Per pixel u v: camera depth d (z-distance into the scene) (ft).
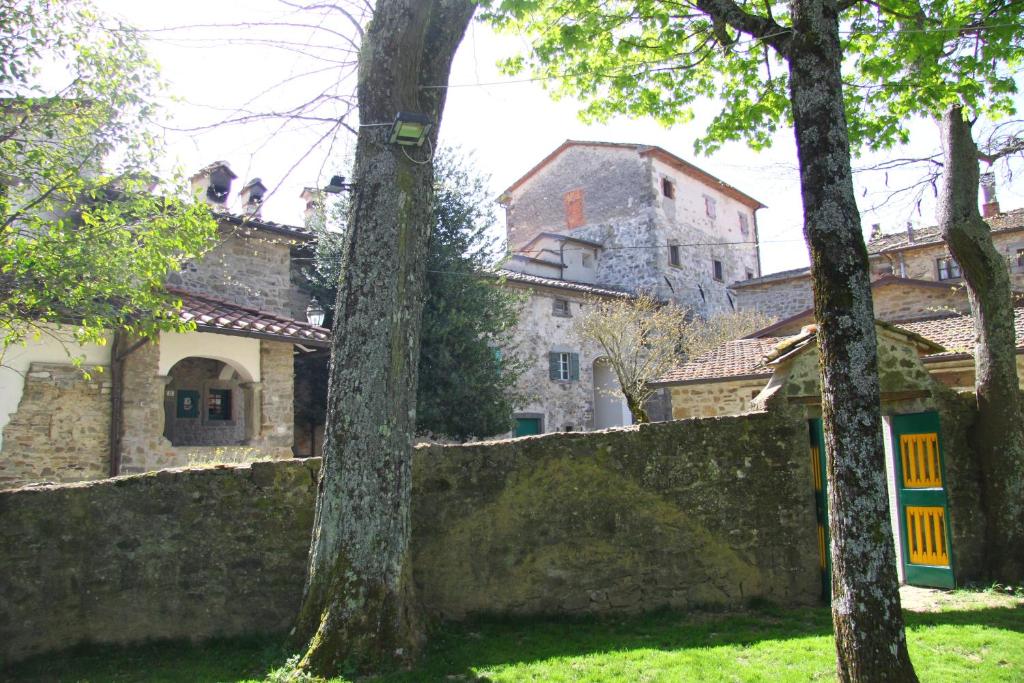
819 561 24.04
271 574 20.47
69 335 38.75
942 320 48.85
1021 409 27.50
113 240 28.14
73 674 17.69
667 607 22.65
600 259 101.40
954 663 17.10
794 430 24.64
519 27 29.01
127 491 20.06
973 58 26.50
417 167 19.52
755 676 16.42
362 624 17.21
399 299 18.76
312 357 54.95
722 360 51.57
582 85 30.50
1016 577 25.36
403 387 18.63
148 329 29.63
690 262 103.19
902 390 27.25
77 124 27.55
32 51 26.18
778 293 84.33
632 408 54.03
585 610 22.03
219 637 19.85
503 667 17.39
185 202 29.81
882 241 74.64
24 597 18.81
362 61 19.77
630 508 22.93
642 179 99.66
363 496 17.88
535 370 77.82
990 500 26.11
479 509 21.90
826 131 15.19
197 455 42.37
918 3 26.53
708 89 30.66
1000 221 70.69
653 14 26.78
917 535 27.76
